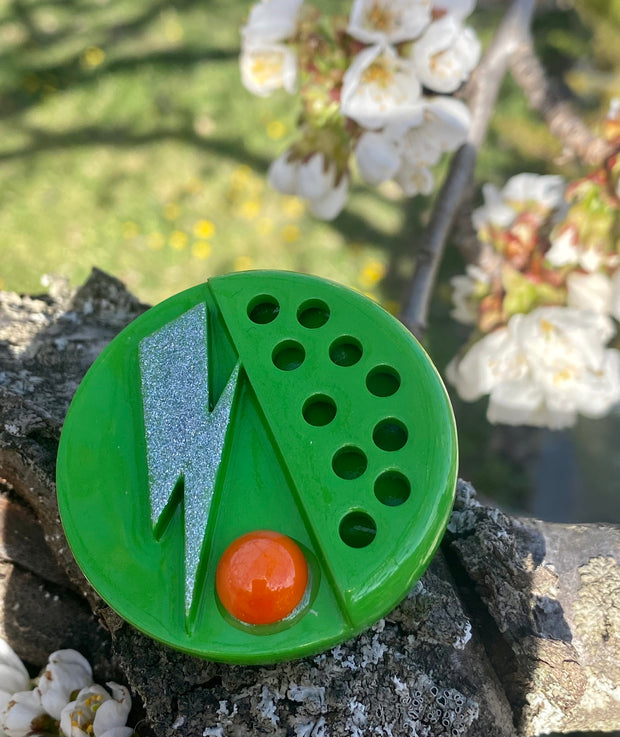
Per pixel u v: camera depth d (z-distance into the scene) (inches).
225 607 3.3
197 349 3.8
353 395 3.6
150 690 3.7
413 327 7.2
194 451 3.5
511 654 4.1
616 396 6.4
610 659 4.1
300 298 3.9
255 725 3.6
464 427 11.6
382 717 3.7
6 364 4.9
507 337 6.4
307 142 6.1
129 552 3.5
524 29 7.5
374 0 5.6
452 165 7.6
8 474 4.5
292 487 3.5
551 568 4.3
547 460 11.1
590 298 6.2
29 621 4.4
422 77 5.9
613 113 6.4
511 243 6.4
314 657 3.8
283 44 6.1
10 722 4.0
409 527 3.3
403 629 3.9
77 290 5.8
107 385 3.8
